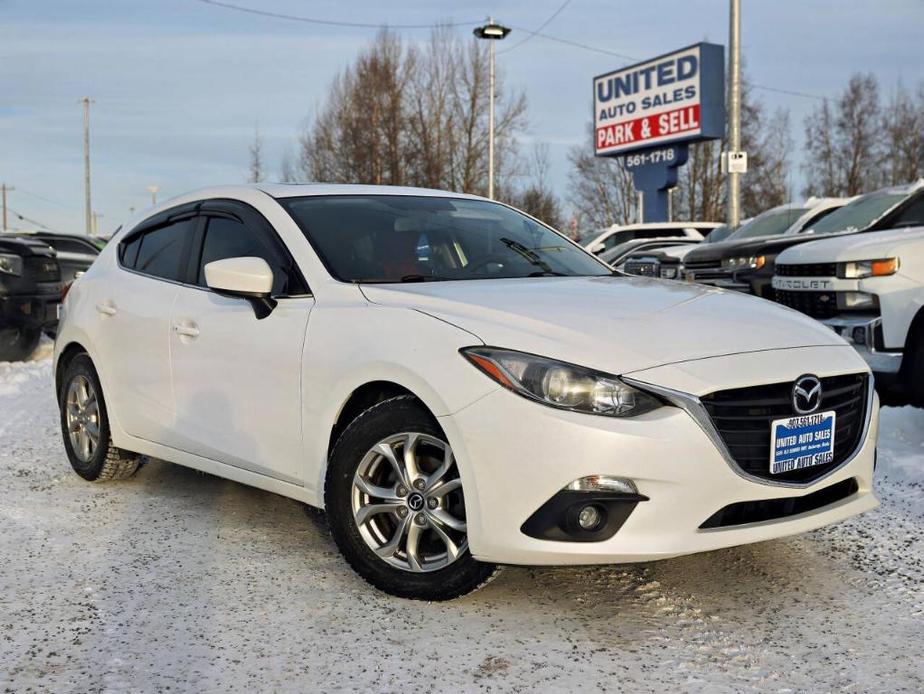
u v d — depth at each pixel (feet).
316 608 10.71
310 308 12.26
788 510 10.61
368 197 14.71
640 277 14.37
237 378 12.98
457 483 10.35
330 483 11.40
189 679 9.00
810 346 11.08
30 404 25.22
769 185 130.31
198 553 12.60
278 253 13.20
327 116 109.09
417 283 12.48
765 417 10.27
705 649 9.70
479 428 10.03
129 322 15.16
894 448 17.54
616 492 9.70
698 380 9.93
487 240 14.37
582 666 9.31
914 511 14.26
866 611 10.66
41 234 52.08
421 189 15.89
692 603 10.91
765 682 8.97
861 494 11.37
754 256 29.19
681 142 86.22
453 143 108.17
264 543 13.03
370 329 11.32
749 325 11.19
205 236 14.69
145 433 14.96
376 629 10.15
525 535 9.91
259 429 12.67
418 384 10.52
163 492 15.74
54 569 11.94
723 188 126.11
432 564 10.79
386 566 11.03
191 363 13.82
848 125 143.64
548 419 9.76
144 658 9.44
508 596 11.09
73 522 13.98
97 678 9.01
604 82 94.07
